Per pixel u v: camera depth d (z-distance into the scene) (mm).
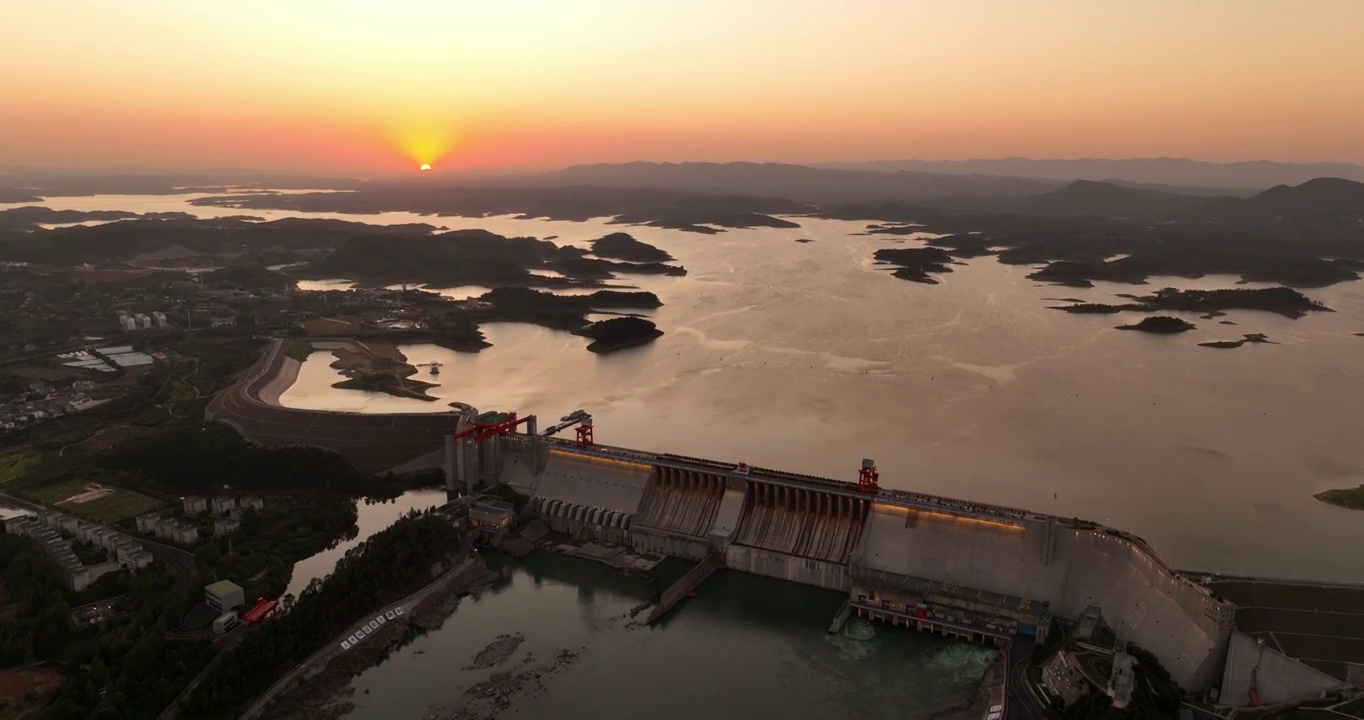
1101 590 169750
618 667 167500
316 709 155625
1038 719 142500
